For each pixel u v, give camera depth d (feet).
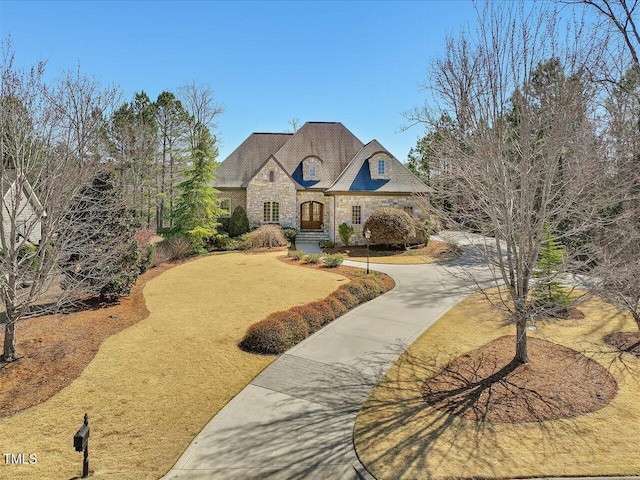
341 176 87.20
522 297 24.21
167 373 25.49
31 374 24.91
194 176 76.64
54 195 26.89
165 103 119.55
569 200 22.71
